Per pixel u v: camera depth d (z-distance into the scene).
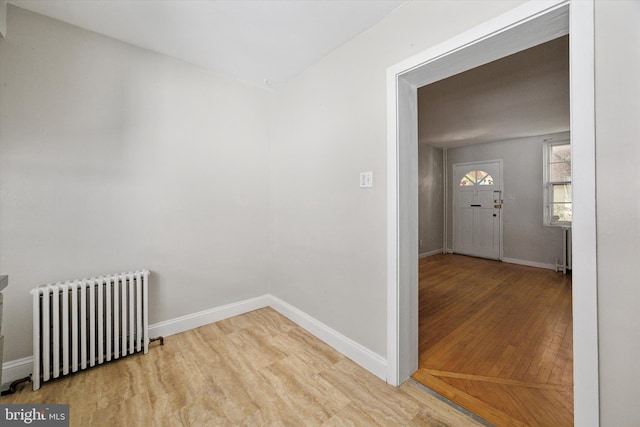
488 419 1.45
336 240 2.17
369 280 1.90
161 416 1.46
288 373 1.84
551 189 4.90
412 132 1.84
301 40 2.06
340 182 2.13
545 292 3.52
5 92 1.68
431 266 5.02
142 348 2.08
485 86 2.91
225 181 2.66
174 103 2.34
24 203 1.75
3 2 1.61
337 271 2.16
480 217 5.79
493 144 5.58
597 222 1.02
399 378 1.73
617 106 0.99
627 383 0.98
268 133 2.96
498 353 2.08
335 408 1.53
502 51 1.43
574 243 1.07
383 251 1.81
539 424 1.41
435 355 2.06
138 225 2.18
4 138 1.69
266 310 2.91
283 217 2.81
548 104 3.41
